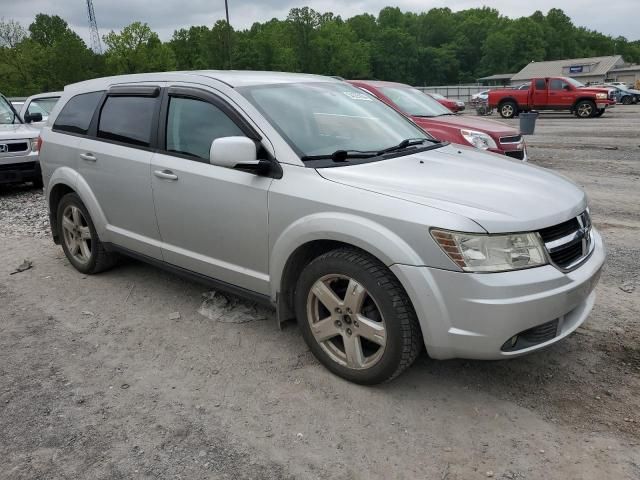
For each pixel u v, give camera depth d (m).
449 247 2.81
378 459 2.74
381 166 3.47
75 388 3.40
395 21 142.00
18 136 9.05
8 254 6.04
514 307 2.79
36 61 64.88
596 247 3.46
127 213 4.51
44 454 2.83
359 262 3.10
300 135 3.64
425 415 3.06
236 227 3.68
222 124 3.81
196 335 4.03
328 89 4.36
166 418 3.09
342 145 3.74
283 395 3.27
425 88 51.78
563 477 2.59
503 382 3.35
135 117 4.44
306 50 86.38
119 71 64.31
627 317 4.11
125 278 5.15
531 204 3.06
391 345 3.05
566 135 17.41
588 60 84.12
